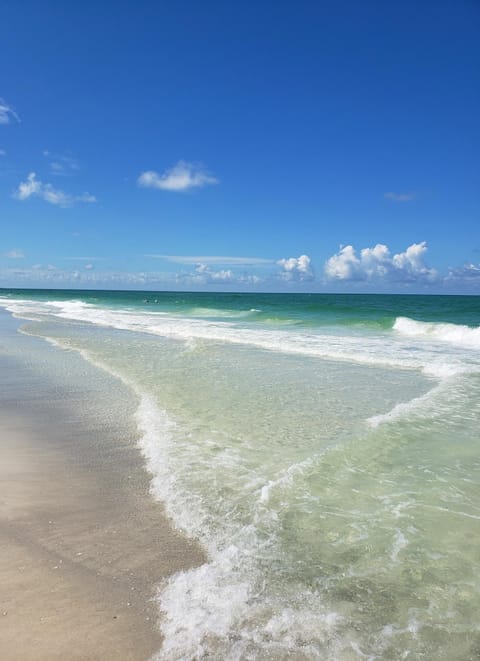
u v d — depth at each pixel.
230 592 3.46
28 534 4.26
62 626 3.08
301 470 5.77
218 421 7.92
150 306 56.44
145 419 7.98
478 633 3.09
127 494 5.13
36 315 35.94
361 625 3.15
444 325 22.09
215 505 4.87
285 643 2.97
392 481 5.51
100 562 3.83
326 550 4.05
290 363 14.00
